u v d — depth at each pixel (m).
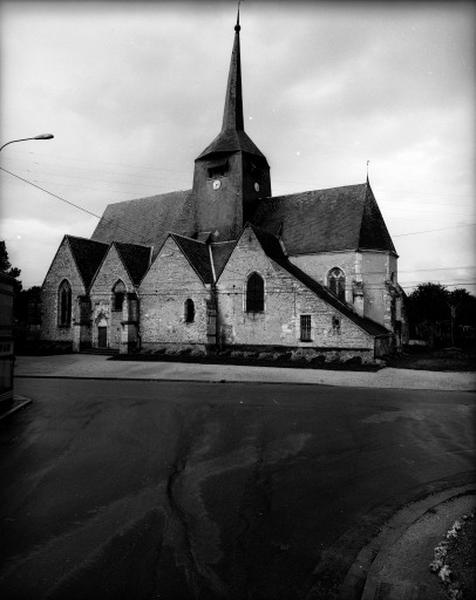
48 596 4.91
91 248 40.22
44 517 6.91
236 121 37.00
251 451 10.45
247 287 31.27
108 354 34.22
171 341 32.84
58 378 23.22
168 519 6.85
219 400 16.70
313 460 9.80
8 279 15.53
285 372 24.33
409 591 4.92
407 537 6.26
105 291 36.38
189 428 12.54
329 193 35.62
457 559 5.49
